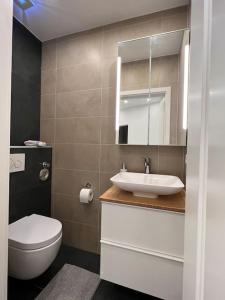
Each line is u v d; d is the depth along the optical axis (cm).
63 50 174
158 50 142
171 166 142
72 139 172
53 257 120
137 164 151
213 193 37
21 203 150
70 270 141
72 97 171
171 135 139
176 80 138
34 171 162
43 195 173
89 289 124
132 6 137
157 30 142
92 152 165
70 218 175
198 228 45
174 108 139
